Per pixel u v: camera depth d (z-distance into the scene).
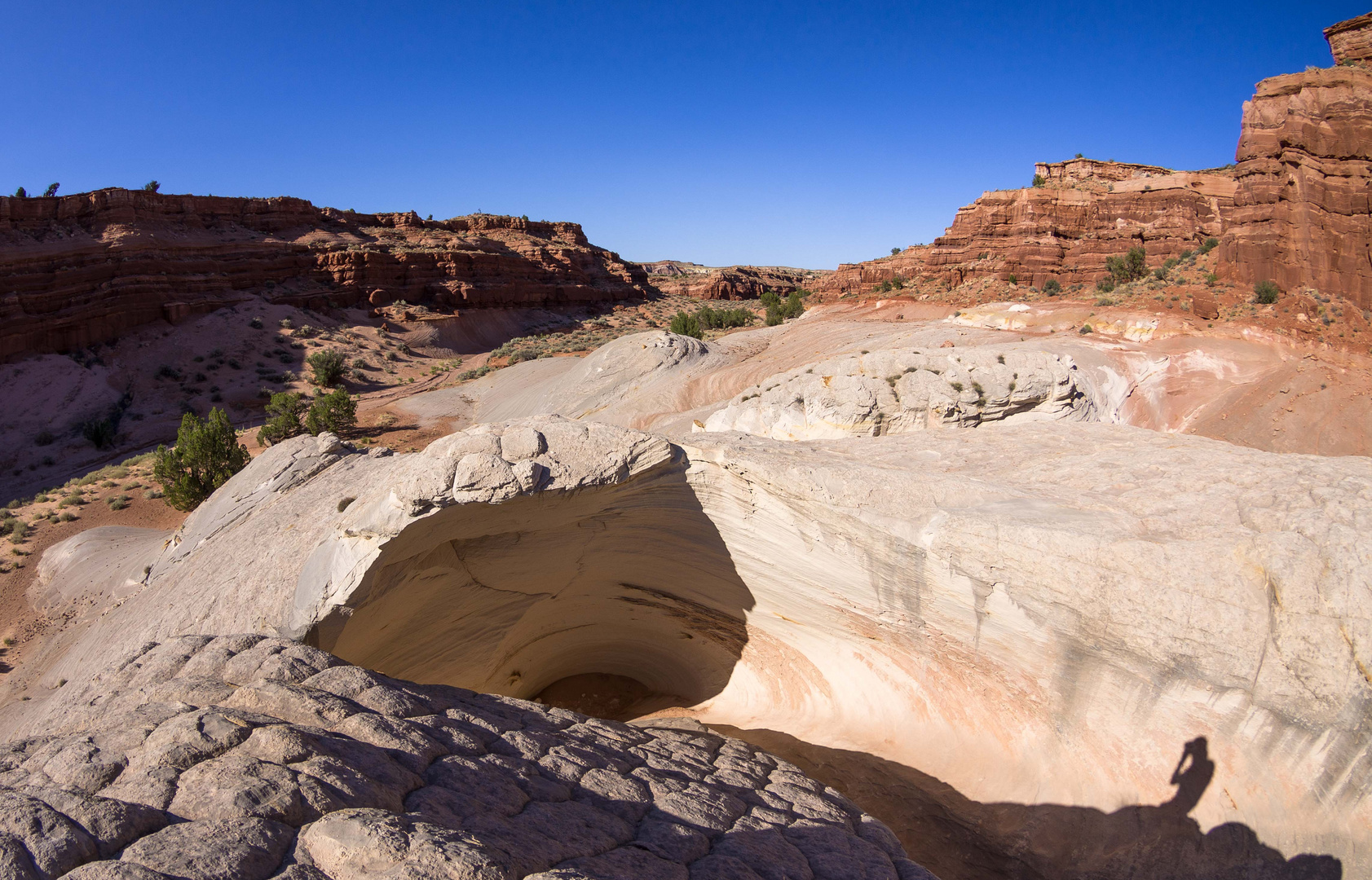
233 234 93.75
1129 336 41.72
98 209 81.12
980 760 9.74
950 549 8.79
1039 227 77.25
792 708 12.84
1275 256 44.81
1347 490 7.64
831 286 110.00
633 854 5.23
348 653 10.94
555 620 14.52
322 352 68.31
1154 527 8.09
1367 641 6.65
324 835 4.32
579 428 10.52
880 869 5.85
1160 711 7.96
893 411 20.02
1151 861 7.74
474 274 112.94
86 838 4.08
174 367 66.62
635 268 176.38
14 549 31.97
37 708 15.49
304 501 14.84
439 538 10.48
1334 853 6.85
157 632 12.25
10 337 63.12
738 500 10.85
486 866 4.18
